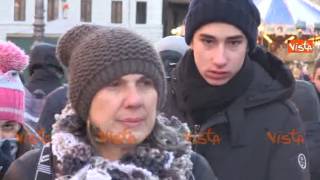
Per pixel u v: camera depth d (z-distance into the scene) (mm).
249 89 2582
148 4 27672
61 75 5059
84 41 1811
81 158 1792
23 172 1862
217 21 2516
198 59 2580
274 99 2572
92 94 1761
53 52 5039
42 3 18297
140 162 1805
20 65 2803
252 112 2574
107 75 1735
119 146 1817
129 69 1735
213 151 2574
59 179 1775
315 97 3908
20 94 2770
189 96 2633
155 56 1782
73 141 1800
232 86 2566
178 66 2719
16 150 2686
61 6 25828
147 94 1777
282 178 2496
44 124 3711
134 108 1756
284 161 2506
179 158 1855
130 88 1753
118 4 27266
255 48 2664
